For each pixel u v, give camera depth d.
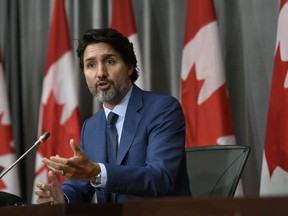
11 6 7.08
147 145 3.74
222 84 5.67
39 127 6.39
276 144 5.19
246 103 5.98
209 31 5.75
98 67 3.86
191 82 5.76
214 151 4.22
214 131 5.56
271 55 5.91
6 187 6.24
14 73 7.01
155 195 3.40
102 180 3.21
